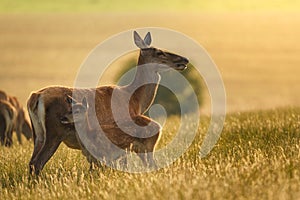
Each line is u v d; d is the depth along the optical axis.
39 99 48.50
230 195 36.38
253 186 37.41
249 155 46.56
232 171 40.81
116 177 44.19
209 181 38.59
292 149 47.31
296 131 56.47
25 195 41.62
